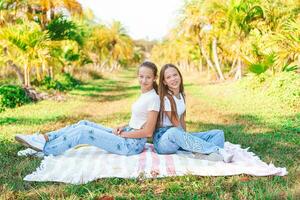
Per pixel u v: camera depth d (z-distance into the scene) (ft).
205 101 54.39
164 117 21.24
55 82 74.64
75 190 16.34
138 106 21.11
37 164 20.18
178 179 17.87
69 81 87.86
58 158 20.81
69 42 89.10
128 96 68.85
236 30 79.00
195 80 119.85
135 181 17.60
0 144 25.62
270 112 40.34
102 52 224.74
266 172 17.84
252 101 50.80
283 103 46.55
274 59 57.41
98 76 138.82
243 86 64.18
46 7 68.49
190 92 73.05
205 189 16.37
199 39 113.91
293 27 53.67
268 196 14.87
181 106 21.49
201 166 19.22
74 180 17.58
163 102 21.02
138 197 15.65
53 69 78.69
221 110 43.62
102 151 22.15
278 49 55.52
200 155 20.27
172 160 20.06
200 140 20.38
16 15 67.97
